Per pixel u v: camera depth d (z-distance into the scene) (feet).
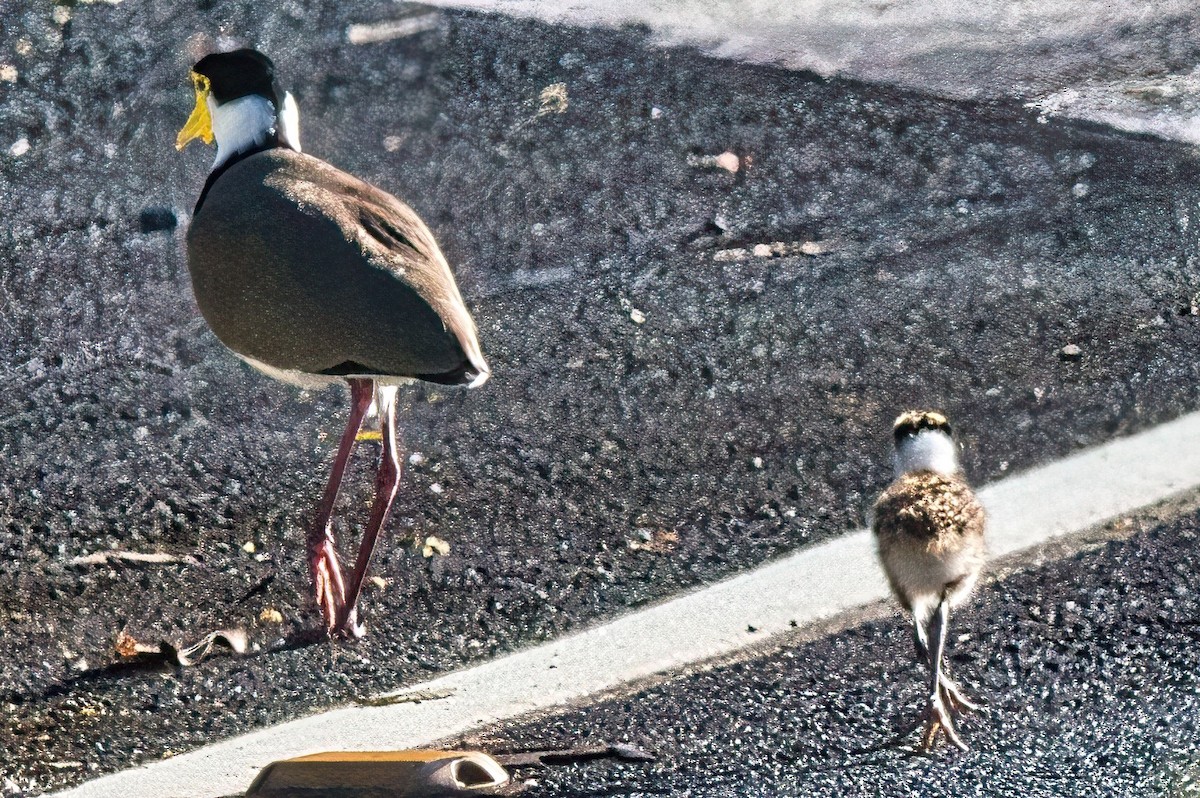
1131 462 33.58
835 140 43.80
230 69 35.86
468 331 30.53
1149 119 43.75
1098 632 29.30
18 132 45.32
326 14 48.73
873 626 29.94
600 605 31.14
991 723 27.58
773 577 31.48
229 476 35.19
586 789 26.68
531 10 49.01
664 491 33.96
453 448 35.47
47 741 28.60
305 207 31.55
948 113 44.55
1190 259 39.06
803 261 40.09
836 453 34.53
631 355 37.70
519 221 42.11
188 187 43.83
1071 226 40.34
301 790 26.37
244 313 31.58
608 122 44.86
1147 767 26.48
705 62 46.88
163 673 30.14
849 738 27.48
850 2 49.29
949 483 30.42
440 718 28.66
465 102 45.78
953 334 37.42
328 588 30.96
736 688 28.76
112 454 35.88
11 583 32.35
